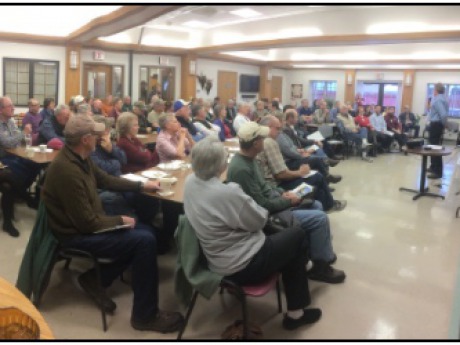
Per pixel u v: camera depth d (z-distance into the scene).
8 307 1.05
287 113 5.36
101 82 10.26
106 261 2.32
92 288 2.46
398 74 13.73
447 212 4.76
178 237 2.13
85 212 2.25
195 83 11.62
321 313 2.46
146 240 2.24
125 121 3.53
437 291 2.81
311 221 2.80
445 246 3.65
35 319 1.07
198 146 2.03
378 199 5.28
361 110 10.36
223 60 12.60
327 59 12.84
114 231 2.29
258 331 2.21
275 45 8.87
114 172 3.16
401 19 7.10
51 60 9.05
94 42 9.20
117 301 2.59
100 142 3.14
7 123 4.16
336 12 7.74
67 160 2.27
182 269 2.15
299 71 15.48
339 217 4.43
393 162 8.38
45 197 2.31
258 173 2.66
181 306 2.55
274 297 2.71
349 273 3.06
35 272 2.36
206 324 2.36
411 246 3.63
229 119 9.31
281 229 2.36
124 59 10.52
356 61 12.39
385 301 2.66
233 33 9.78
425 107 13.38
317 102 11.22
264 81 14.05
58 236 2.32
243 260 2.00
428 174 6.88
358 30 7.60
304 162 4.57
